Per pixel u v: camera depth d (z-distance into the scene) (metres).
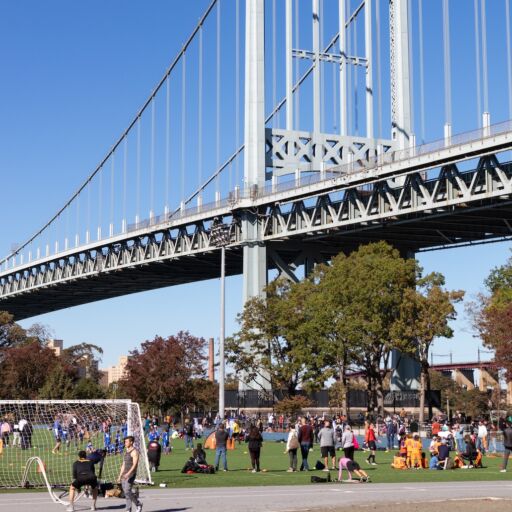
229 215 93.00
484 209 69.31
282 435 70.06
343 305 77.25
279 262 90.69
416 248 94.12
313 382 78.19
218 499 28.38
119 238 113.75
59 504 27.36
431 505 26.45
